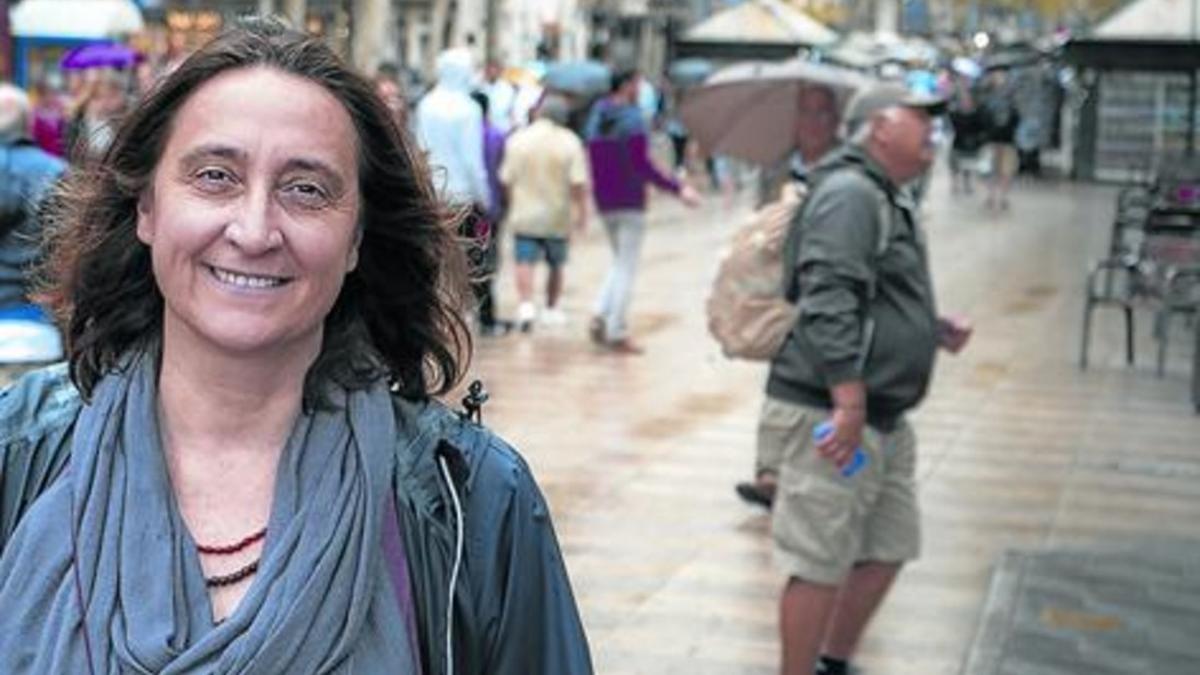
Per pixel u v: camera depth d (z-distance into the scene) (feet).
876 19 192.85
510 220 47.14
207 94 7.38
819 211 17.80
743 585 23.70
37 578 7.16
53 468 7.48
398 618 7.28
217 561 7.30
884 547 19.24
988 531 26.78
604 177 43.39
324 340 7.73
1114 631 21.68
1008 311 53.52
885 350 18.07
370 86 7.70
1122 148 111.65
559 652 7.80
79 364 7.67
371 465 7.40
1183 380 41.81
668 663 20.44
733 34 115.14
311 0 82.84
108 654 7.02
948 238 76.89
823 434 17.78
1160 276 44.34
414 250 7.98
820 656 19.62
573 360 42.34
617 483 29.60
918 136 17.97
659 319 49.85
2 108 22.71
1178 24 99.25
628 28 147.43
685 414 36.04
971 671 20.12
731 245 19.16
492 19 100.42
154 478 7.30
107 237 7.74
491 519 7.66
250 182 7.32
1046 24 286.87
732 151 40.32
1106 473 31.17
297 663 6.99
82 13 55.26
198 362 7.46
